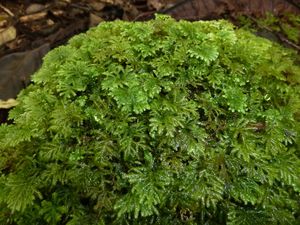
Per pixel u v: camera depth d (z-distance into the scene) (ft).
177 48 0.63
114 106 0.59
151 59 0.63
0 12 1.23
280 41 1.24
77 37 0.76
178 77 0.60
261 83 0.65
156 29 0.67
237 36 0.74
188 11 1.26
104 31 0.72
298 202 0.61
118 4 1.30
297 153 0.63
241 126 0.59
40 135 0.59
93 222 0.55
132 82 0.58
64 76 0.63
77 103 0.60
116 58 0.63
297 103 0.64
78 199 0.58
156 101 0.58
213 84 0.60
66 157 0.58
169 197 0.56
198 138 0.57
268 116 0.61
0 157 0.62
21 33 1.17
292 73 0.71
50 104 0.62
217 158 0.57
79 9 1.27
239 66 0.63
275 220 0.57
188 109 0.57
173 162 0.56
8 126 0.69
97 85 0.61
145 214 0.53
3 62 1.02
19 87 0.98
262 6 1.32
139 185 0.54
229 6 1.28
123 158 0.57
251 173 0.57
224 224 0.57
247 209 0.58
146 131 0.58
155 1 1.33
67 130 0.57
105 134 0.57
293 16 1.34
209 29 0.69
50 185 0.58
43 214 0.58
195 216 0.57
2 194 0.58
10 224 0.60
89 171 0.57
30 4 1.27
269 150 0.58
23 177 0.58
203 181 0.56
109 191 0.56
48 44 1.06
